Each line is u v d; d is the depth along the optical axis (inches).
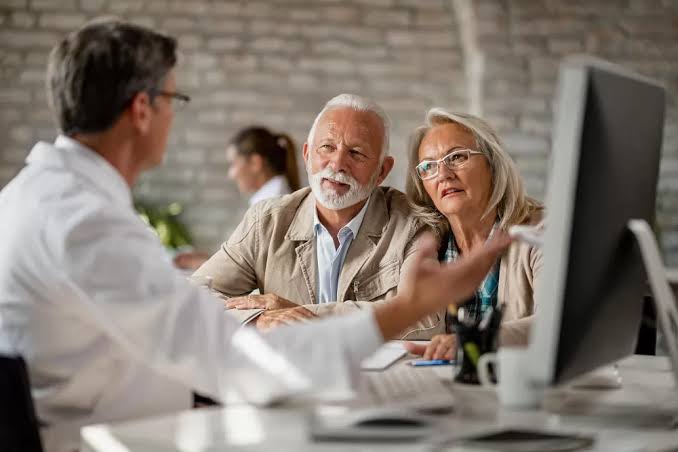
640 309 78.3
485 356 77.1
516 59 274.7
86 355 74.7
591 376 82.3
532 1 274.4
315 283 123.2
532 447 57.1
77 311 73.0
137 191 290.8
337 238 123.7
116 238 71.1
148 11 289.4
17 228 73.7
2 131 286.0
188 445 59.2
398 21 292.8
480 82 274.7
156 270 70.9
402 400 70.2
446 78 293.3
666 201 282.7
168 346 69.6
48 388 74.9
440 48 293.0
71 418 75.5
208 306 71.1
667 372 89.6
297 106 292.8
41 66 287.1
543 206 122.2
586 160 59.0
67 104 74.9
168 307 69.9
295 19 292.4
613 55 277.4
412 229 121.7
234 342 69.7
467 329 80.3
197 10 290.8
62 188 73.6
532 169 275.6
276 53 292.4
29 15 286.7
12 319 73.9
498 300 113.9
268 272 125.0
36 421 69.3
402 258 120.6
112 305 69.5
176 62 78.3
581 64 58.1
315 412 67.4
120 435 62.1
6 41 285.7
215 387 69.7
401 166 292.4
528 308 112.3
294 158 246.7
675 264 281.1
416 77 293.1
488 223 119.9
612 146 62.9
